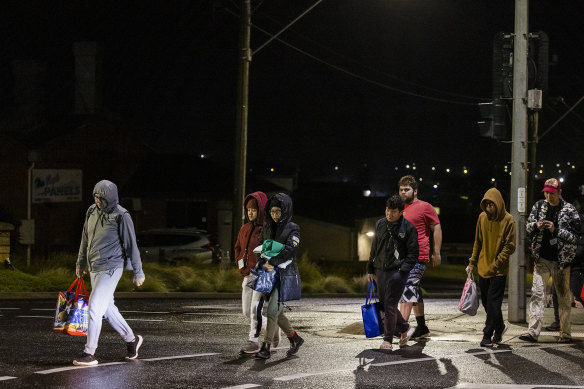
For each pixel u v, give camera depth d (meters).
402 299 10.41
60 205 38.88
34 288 19.61
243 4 23.59
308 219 52.12
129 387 7.56
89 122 40.84
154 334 11.52
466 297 10.53
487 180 93.50
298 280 9.37
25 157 37.81
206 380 7.95
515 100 12.62
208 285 21.59
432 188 97.50
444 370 8.57
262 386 7.68
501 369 8.63
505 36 12.89
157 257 31.30
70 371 8.33
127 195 41.94
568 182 79.06
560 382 7.93
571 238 10.41
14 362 8.88
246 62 23.59
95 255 8.86
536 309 10.60
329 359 9.28
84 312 8.95
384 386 7.72
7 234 23.50
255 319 9.48
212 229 41.97
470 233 70.38
